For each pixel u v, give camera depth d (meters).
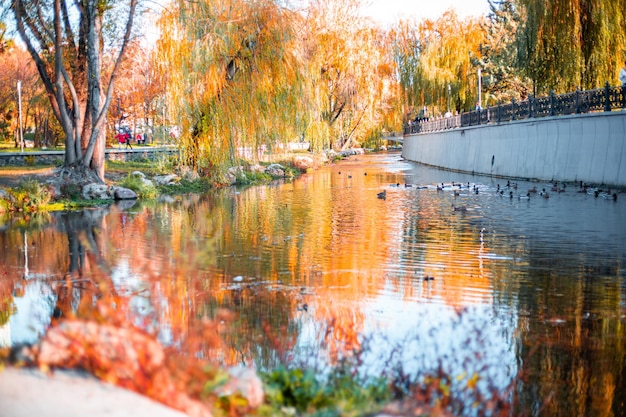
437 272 13.11
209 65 29.39
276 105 31.11
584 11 29.64
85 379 5.10
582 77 31.33
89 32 28.19
